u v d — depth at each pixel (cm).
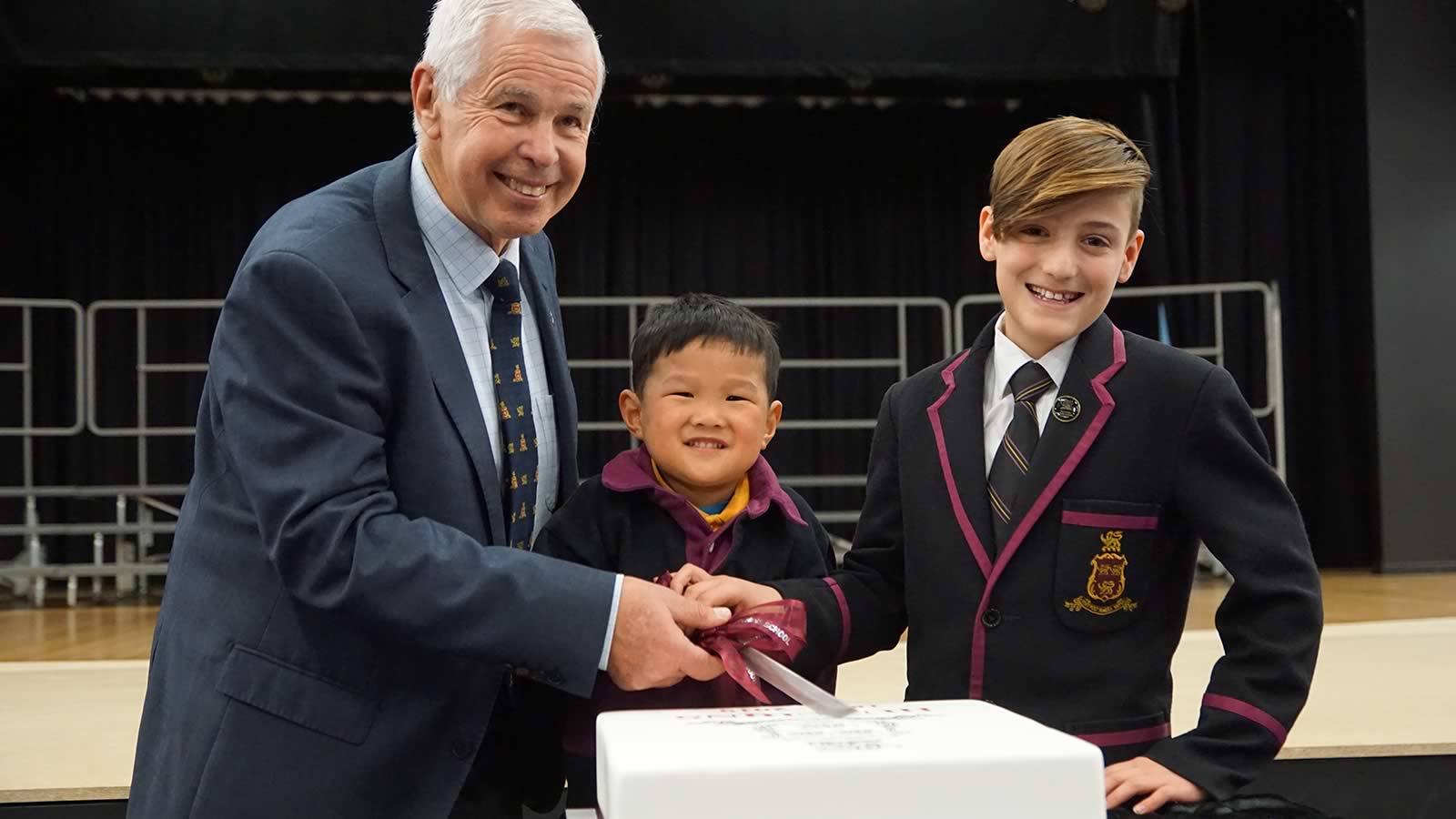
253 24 515
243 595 112
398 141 621
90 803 164
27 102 599
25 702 231
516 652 102
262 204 618
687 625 104
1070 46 548
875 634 129
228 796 108
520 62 112
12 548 585
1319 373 612
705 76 557
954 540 121
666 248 638
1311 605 109
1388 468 564
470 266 122
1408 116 571
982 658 117
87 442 598
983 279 644
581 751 123
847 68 541
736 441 127
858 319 641
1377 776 168
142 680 258
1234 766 104
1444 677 229
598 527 128
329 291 109
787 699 123
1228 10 611
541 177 116
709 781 72
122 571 479
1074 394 120
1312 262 615
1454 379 569
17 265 605
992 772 75
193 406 605
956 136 643
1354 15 575
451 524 113
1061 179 114
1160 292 509
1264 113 615
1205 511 115
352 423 107
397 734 110
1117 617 116
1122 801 101
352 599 102
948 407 126
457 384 116
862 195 645
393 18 520
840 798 73
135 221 614
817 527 143
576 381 630
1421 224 571
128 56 512
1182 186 612
